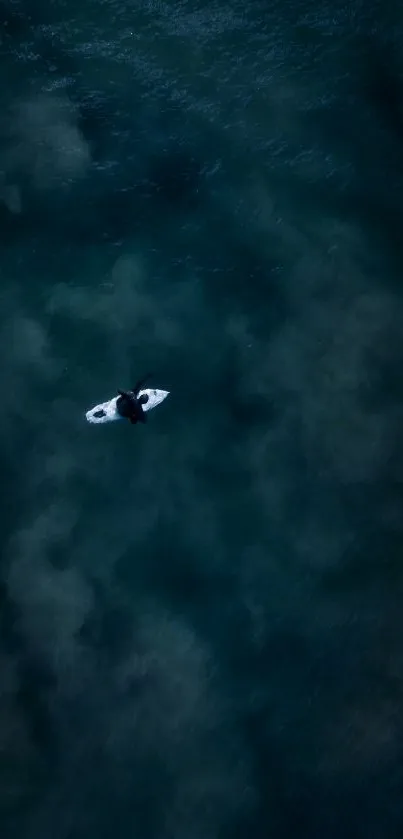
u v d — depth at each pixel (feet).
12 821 134.41
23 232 180.24
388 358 171.53
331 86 196.44
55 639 146.20
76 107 192.13
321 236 182.39
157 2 201.67
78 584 150.92
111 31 199.82
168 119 192.34
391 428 165.27
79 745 139.03
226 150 190.19
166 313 173.88
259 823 135.64
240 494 159.63
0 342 169.58
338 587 152.87
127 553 154.20
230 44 199.62
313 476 161.38
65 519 155.94
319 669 146.61
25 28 199.41
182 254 179.93
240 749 140.26
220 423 164.76
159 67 197.06
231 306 175.22
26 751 138.21
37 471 159.22
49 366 167.84
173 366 169.07
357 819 136.36
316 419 165.89
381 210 185.16
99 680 143.64
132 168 187.52
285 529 157.17
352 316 175.01
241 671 146.10
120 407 154.10
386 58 199.72
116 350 169.78
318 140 191.52
